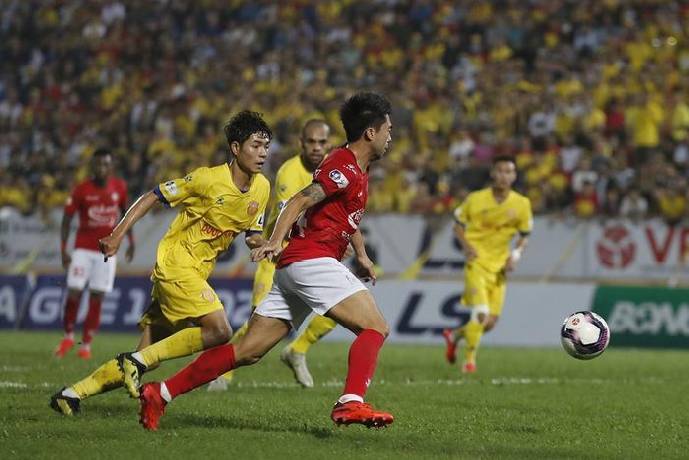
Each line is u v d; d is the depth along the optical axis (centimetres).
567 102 8669
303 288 2533
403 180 7975
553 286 6794
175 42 10900
